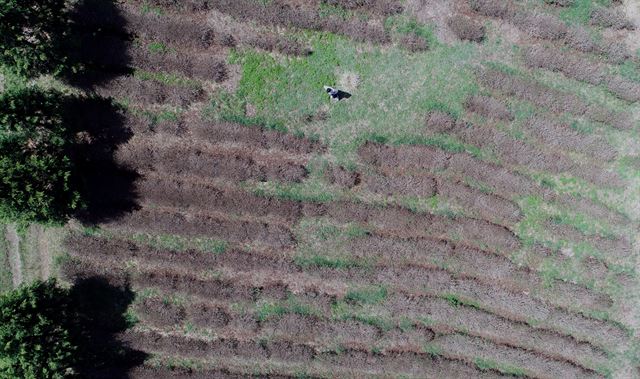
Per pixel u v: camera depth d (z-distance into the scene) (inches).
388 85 1147.3
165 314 1190.9
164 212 1165.7
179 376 1202.0
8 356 1023.6
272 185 1170.0
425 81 1145.4
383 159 1153.4
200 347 1197.1
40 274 1197.7
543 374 1196.5
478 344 1191.6
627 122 1131.3
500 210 1159.6
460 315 1186.6
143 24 1109.1
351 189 1172.5
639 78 1121.4
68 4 1097.4
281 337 1208.8
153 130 1145.4
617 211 1157.1
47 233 1181.7
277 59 1139.9
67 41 1037.2
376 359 1195.3
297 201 1166.3
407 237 1179.3
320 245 1186.0
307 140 1150.3
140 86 1123.3
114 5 1107.9
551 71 1135.6
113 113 1135.0
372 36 1126.4
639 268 1170.6
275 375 1212.5
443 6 1125.7
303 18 1118.4
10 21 946.7
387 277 1181.1
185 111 1147.9
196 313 1190.9
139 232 1179.9
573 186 1163.3
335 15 1124.5
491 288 1182.9
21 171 1000.9
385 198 1176.8
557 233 1166.3
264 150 1160.2
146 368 1204.5
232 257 1178.0
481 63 1139.9
